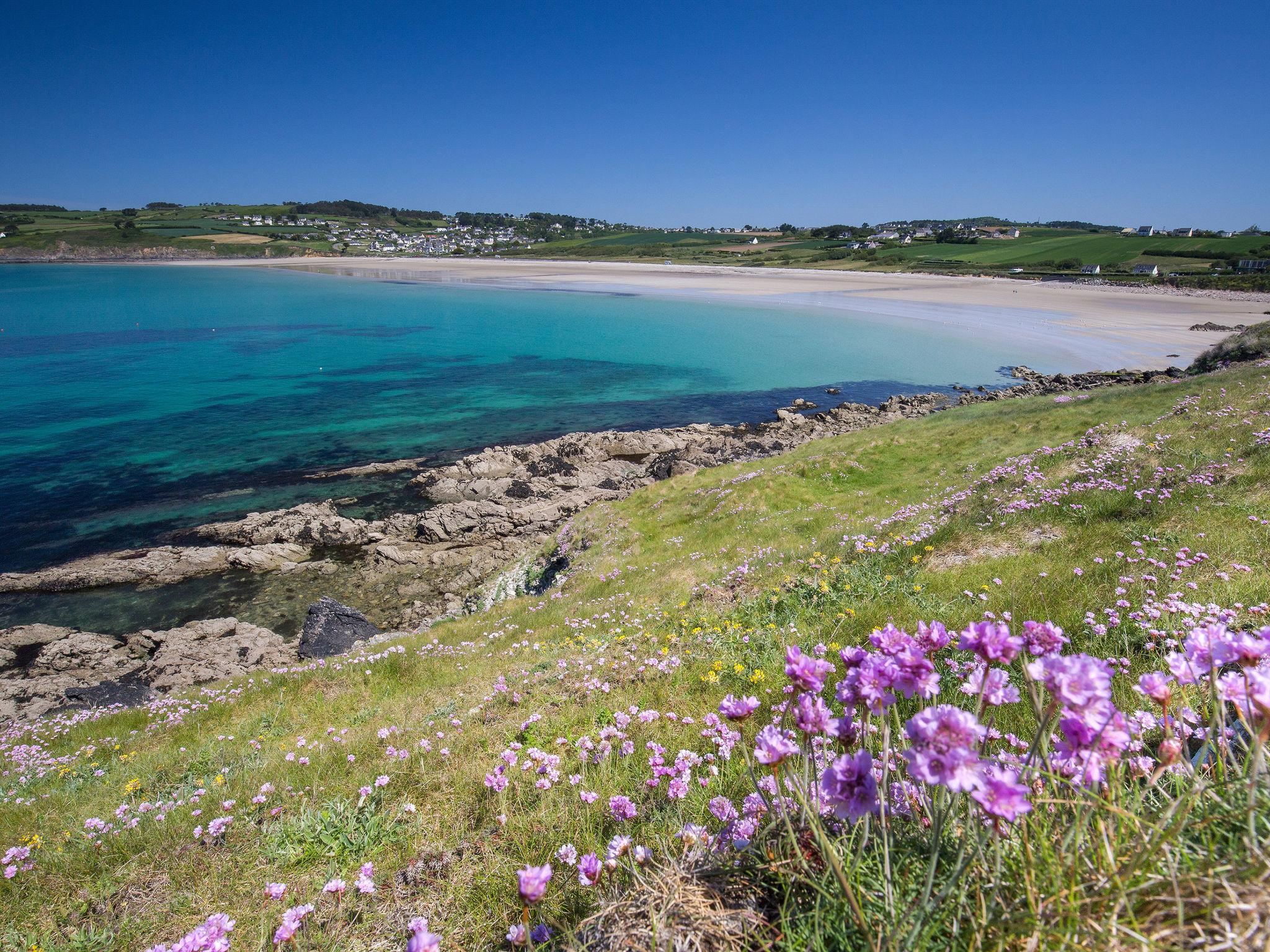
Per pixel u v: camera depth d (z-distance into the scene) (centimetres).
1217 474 1181
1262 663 222
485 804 558
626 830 436
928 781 162
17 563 2873
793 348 8075
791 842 231
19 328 8781
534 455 4334
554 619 1630
